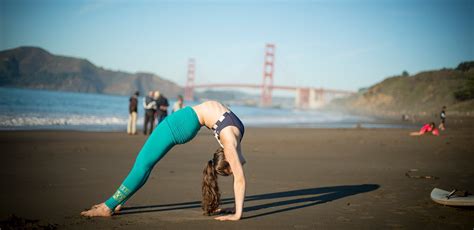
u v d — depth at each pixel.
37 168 5.80
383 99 52.91
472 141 12.06
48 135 10.88
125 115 24.31
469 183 5.32
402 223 3.38
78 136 11.08
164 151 3.48
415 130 19.28
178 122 3.45
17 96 36.62
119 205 3.62
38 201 3.94
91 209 3.50
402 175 6.00
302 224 3.34
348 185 5.15
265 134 14.33
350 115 51.12
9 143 8.73
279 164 7.00
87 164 6.38
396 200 4.28
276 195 4.52
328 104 116.81
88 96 66.25
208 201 3.56
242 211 3.61
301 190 4.81
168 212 3.68
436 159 7.99
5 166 5.86
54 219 3.35
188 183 5.08
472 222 3.42
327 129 18.86
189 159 7.40
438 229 3.21
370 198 4.38
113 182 5.02
